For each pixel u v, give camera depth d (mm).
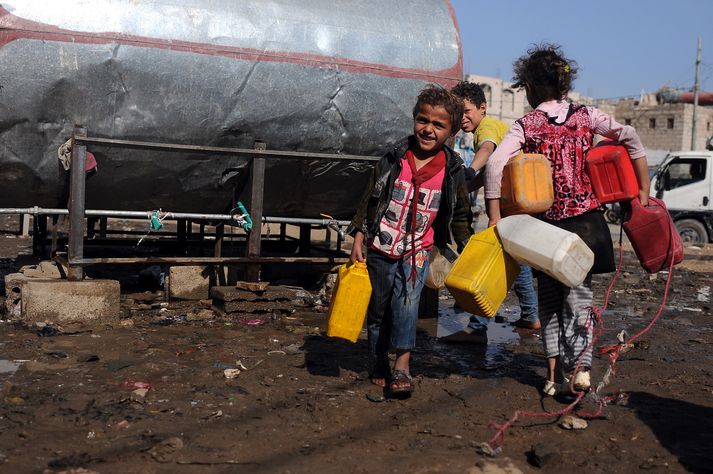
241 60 5559
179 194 5879
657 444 3344
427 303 6238
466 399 3889
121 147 5262
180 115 5473
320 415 3547
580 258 3598
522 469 3012
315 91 5797
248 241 5855
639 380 4414
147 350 4539
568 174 3805
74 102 5207
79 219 5195
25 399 3572
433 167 3752
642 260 4008
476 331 5309
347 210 6625
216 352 4582
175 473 2822
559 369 3996
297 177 6113
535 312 5887
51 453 2957
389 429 3404
